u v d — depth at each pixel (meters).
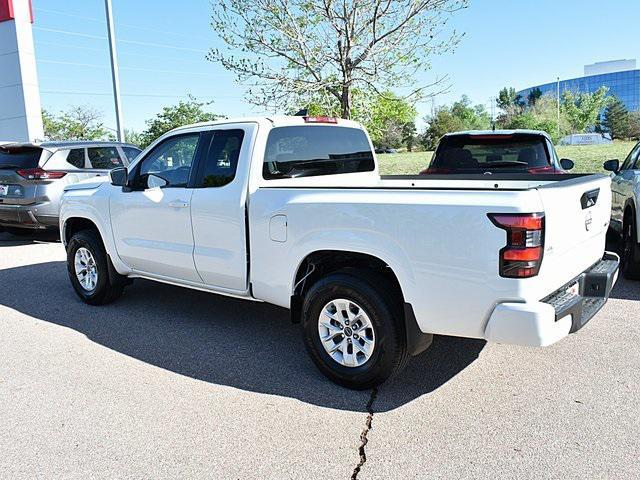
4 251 9.54
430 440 3.16
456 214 3.24
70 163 9.92
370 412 3.51
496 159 7.42
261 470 2.92
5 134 20.12
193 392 3.85
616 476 2.76
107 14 15.96
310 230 3.88
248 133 4.44
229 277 4.54
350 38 11.16
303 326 4.03
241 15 11.24
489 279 3.18
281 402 3.68
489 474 2.82
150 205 5.08
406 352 3.68
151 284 6.91
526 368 4.07
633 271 6.34
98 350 4.69
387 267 3.77
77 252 6.07
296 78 11.78
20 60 19.31
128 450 3.14
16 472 2.96
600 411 3.41
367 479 2.82
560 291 3.47
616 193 7.29
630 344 4.47
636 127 88.56
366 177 5.57
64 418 3.52
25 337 5.05
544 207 3.11
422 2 10.77
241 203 4.33
